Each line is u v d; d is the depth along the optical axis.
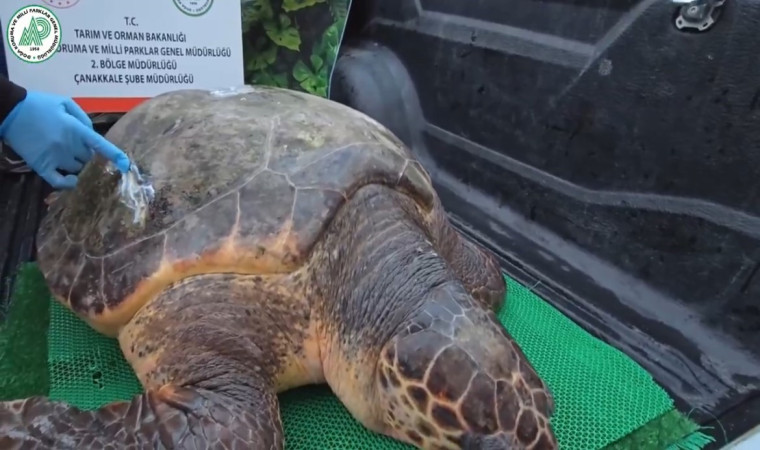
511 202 1.72
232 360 1.04
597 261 1.52
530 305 1.44
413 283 1.01
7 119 1.17
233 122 1.23
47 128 1.18
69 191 1.36
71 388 1.23
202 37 1.66
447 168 1.90
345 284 1.07
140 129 1.31
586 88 1.52
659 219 1.41
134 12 1.58
